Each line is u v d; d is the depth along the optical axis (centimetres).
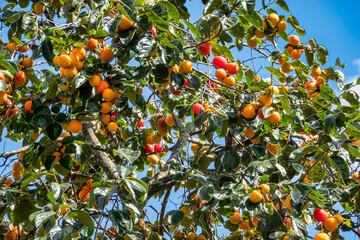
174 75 354
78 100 343
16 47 369
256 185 360
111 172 441
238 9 352
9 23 383
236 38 408
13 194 346
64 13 378
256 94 378
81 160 353
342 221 392
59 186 303
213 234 429
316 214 366
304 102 454
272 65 439
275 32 409
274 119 357
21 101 410
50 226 305
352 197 413
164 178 445
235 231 441
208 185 361
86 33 363
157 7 344
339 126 387
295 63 424
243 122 385
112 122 407
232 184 376
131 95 379
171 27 366
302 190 362
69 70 323
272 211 390
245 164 427
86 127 456
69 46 327
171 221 401
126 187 306
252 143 455
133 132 522
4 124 413
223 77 372
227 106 381
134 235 347
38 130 448
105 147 464
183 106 381
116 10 319
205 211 423
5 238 412
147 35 335
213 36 365
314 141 517
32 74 367
